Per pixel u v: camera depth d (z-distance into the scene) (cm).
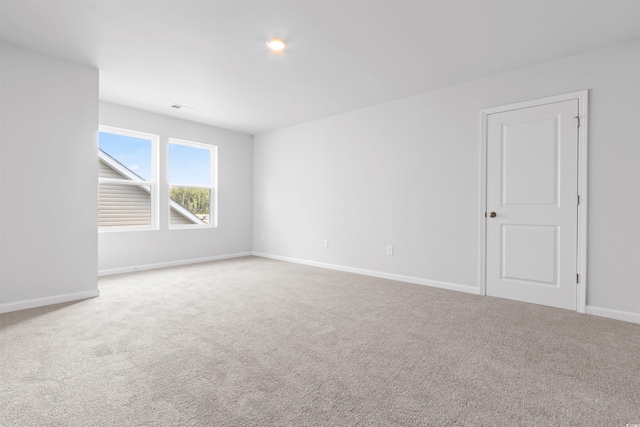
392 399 154
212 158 568
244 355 200
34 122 291
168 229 499
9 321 255
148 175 484
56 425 134
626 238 266
